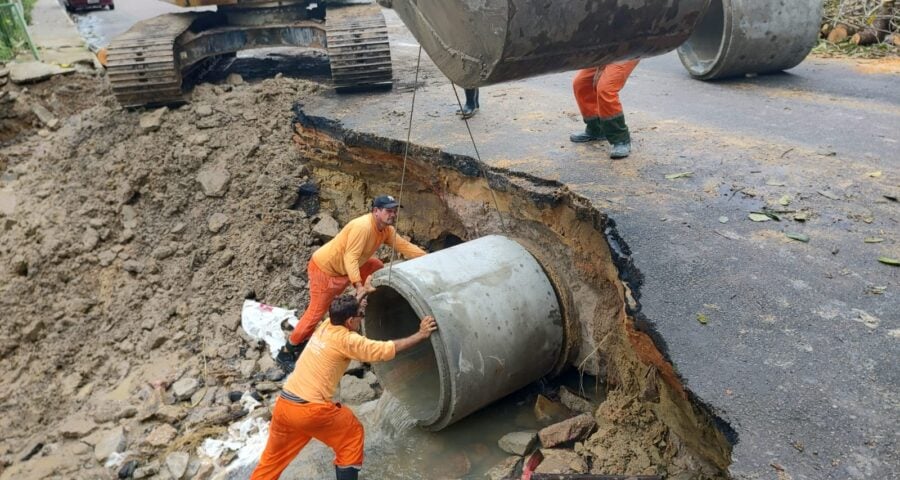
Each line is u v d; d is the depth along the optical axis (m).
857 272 4.10
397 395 5.67
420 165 6.70
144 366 6.51
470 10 3.66
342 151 7.43
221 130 8.27
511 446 5.01
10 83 9.95
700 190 5.24
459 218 6.68
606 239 4.76
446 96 8.30
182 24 9.20
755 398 3.24
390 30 13.45
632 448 4.53
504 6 3.50
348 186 7.79
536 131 6.80
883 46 10.14
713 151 6.05
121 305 7.12
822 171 5.50
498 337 5.05
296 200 7.85
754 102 7.65
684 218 4.82
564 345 5.47
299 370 4.54
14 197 8.41
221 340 6.62
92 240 7.60
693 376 3.42
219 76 9.97
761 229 4.64
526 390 5.74
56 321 7.04
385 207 5.44
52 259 7.50
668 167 5.71
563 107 7.64
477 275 5.23
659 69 9.72
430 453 5.17
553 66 3.99
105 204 7.91
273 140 8.13
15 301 7.23
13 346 6.91
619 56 4.21
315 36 9.23
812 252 4.34
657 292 4.07
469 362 4.88
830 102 7.54
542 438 4.89
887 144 6.06
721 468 3.76
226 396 6.00
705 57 9.03
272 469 4.67
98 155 8.52
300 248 7.54
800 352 3.50
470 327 4.93
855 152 5.90
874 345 3.50
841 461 2.86
